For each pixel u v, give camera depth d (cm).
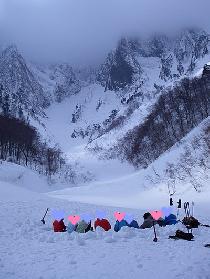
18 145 12231
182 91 13938
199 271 1073
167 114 13062
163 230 1662
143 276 1053
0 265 1152
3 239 1527
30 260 1207
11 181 8812
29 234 1623
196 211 3328
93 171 13538
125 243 1444
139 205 4525
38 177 10356
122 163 13775
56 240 1506
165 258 1218
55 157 13575
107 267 1132
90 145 19050
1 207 2503
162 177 6600
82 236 1541
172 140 11538
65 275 1067
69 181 11850
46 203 2938
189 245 1395
